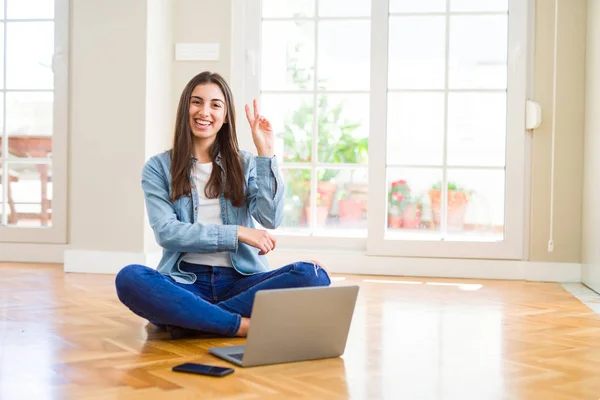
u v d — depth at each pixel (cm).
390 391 198
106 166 467
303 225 501
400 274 479
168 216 265
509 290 414
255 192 279
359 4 493
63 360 226
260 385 200
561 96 464
